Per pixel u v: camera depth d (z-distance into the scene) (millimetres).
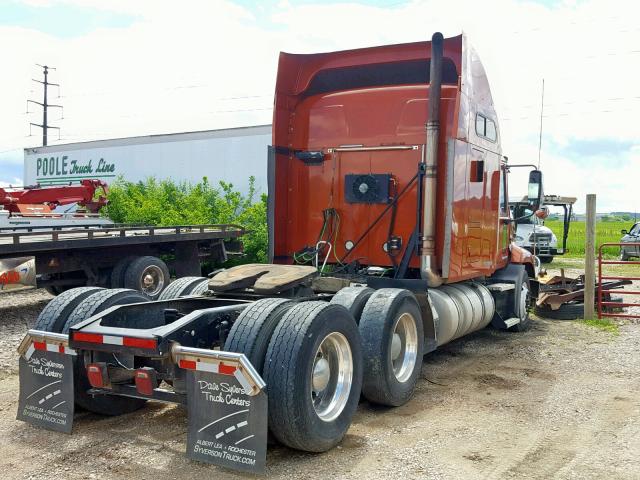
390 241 6793
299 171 7371
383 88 6957
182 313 5383
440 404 5660
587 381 6473
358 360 4734
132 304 4922
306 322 4184
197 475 4027
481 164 7027
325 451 4449
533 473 4121
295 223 7391
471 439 4750
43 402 4672
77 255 10094
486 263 7629
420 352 5777
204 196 16984
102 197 14859
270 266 5953
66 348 4508
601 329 9477
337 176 7141
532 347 8188
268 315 4285
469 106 6648
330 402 4547
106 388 4480
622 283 11047
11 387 5996
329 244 7156
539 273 12141
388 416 5301
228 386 3887
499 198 8016
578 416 5324
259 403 3795
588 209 10086
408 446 4586
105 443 4555
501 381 6477
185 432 4801
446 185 6234
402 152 6781
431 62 6105
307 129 7340
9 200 12688
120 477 3980
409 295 5621
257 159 19891
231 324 4793
